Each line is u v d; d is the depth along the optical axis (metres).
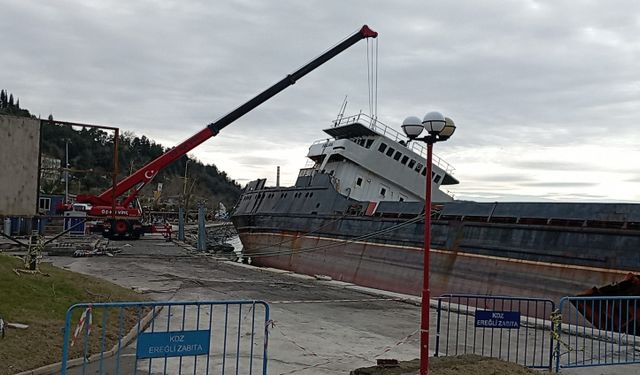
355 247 26.30
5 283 10.84
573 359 10.12
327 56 36.72
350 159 30.89
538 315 17.27
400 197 31.84
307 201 31.38
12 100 153.00
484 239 19.92
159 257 29.67
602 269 15.98
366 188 31.27
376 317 13.99
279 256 32.38
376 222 25.55
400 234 23.86
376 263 24.69
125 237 43.25
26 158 13.98
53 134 136.25
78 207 40.97
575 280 16.55
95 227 47.97
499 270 18.95
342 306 15.59
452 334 12.21
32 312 9.69
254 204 38.44
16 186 13.79
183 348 6.67
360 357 9.75
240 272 23.97
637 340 11.78
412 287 22.34
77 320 9.91
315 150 34.62
